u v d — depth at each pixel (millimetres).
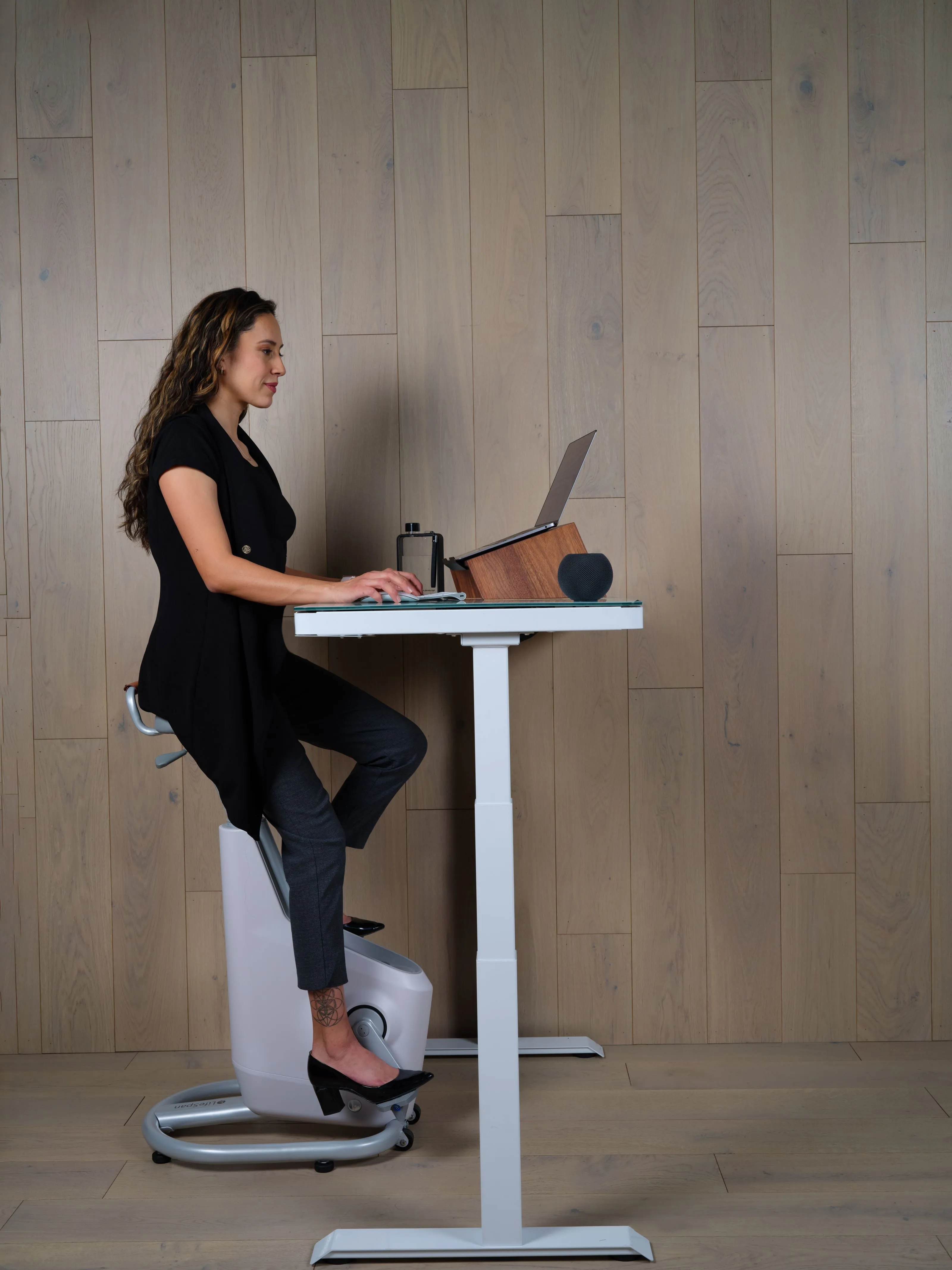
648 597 2180
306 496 2186
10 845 2207
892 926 2201
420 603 1417
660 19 2133
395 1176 1683
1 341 2164
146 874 2205
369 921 1998
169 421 1633
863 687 2186
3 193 2150
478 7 2137
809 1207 1561
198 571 1556
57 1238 1517
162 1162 1734
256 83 2145
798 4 2127
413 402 2170
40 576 2186
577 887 2211
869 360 2154
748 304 2154
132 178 2148
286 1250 1480
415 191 2154
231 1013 1735
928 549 2170
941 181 2137
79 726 2195
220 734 1547
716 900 2205
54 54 2141
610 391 2164
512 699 2203
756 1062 2105
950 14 2119
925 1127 1812
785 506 2170
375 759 1860
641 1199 1586
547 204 2152
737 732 2193
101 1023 2219
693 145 2141
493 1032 1406
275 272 2162
